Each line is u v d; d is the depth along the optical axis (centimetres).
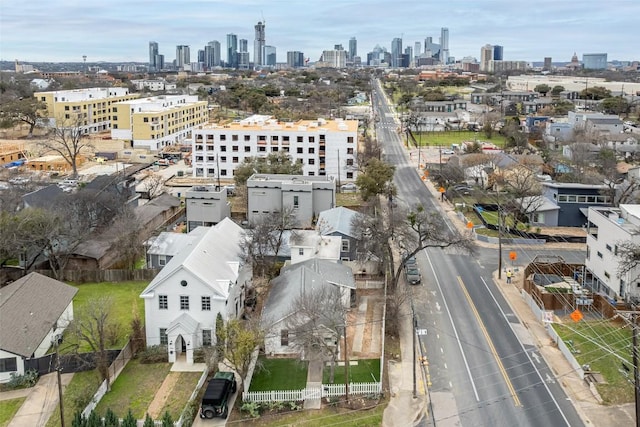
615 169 11025
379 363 4928
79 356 4809
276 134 12312
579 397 4391
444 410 4266
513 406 4300
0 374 4681
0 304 5012
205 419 4169
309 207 8912
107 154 15162
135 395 4459
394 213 7612
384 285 6581
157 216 8812
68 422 4125
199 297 5078
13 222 6625
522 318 5778
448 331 5512
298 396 4362
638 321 5231
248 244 6309
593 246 6481
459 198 10681
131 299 6291
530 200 8762
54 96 19138
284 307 5144
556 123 17325
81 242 7231
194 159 12656
